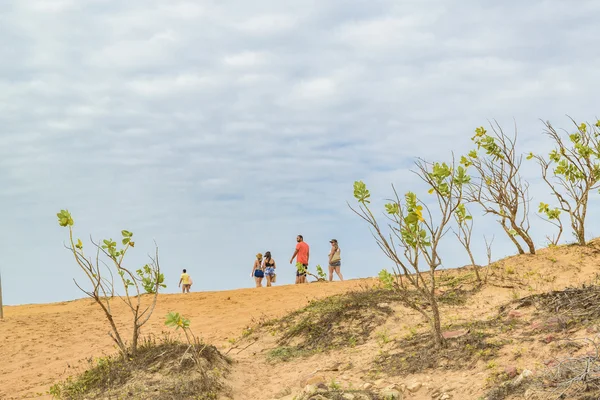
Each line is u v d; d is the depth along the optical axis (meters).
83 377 11.27
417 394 8.58
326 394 8.70
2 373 12.61
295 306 15.41
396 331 11.55
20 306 21.77
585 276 12.46
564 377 7.43
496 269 14.05
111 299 19.53
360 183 10.20
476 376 8.49
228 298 17.75
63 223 11.48
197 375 10.11
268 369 11.12
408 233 10.02
